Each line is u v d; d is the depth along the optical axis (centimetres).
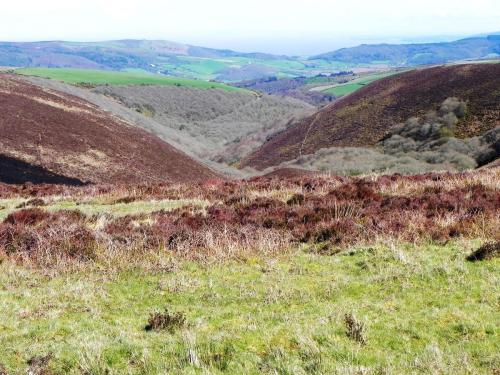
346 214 1348
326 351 601
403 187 1792
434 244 1066
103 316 787
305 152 9719
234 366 580
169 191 2170
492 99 8019
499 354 562
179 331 695
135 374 583
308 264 1009
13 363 614
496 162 5025
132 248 1151
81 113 7212
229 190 2075
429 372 538
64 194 2295
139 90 19200
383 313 719
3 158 4809
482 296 743
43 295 891
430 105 8938
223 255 1089
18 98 6644
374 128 9231
